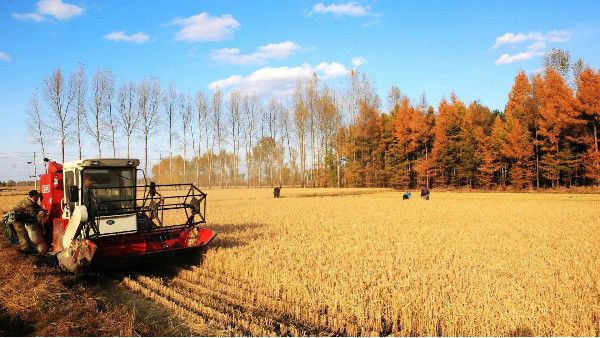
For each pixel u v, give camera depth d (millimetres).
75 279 8672
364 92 66812
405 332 5684
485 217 19531
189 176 84250
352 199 36844
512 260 9164
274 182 85062
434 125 63656
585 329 5195
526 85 58188
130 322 5984
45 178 11242
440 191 54156
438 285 6945
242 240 12391
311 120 69438
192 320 6223
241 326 6008
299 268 8305
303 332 5719
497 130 54469
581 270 8039
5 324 6066
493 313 5586
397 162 62281
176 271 9398
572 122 42938
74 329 5715
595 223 16734
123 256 8812
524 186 51062
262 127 72062
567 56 57125
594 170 41438
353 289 6898
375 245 11305
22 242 10523
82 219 8680
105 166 9805
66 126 48469
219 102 66750
